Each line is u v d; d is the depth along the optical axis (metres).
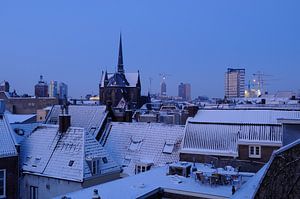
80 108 52.22
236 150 35.31
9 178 33.72
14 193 34.12
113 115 50.44
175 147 39.00
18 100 124.06
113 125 45.53
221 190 21.89
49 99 127.31
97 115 49.31
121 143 42.34
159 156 38.78
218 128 37.66
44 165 34.78
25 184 35.19
